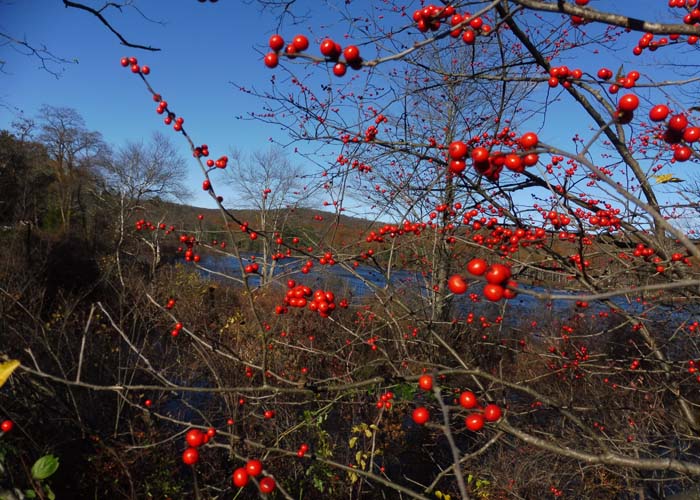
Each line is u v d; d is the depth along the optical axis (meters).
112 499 4.32
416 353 4.98
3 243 10.27
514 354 7.10
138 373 5.68
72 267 11.39
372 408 5.69
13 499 2.02
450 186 4.04
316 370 6.25
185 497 4.57
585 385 5.56
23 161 19.47
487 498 5.11
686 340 4.56
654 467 1.73
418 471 5.69
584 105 2.95
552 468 5.11
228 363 5.61
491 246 4.05
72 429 4.48
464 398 1.81
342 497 4.98
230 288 9.90
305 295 2.64
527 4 1.70
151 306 6.64
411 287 6.86
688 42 2.42
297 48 1.62
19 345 4.79
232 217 2.36
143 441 4.55
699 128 1.53
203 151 2.48
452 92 6.00
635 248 3.47
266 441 4.80
